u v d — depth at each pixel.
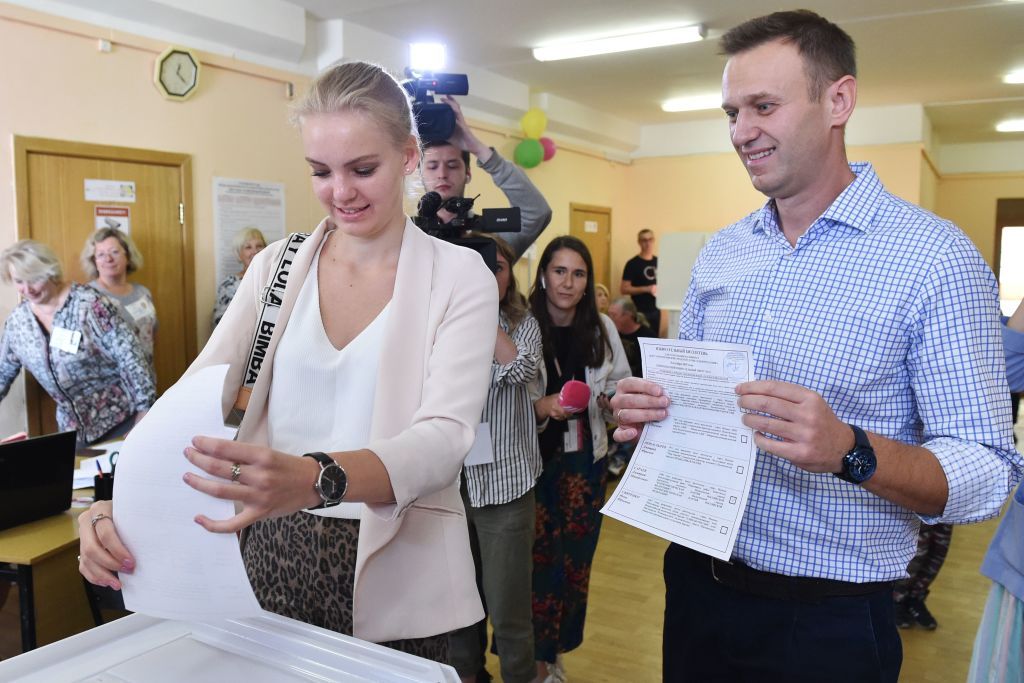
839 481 1.20
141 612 0.78
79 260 4.01
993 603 1.27
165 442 0.78
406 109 1.01
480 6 4.95
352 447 1.03
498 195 7.09
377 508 0.89
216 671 0.81
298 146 5.16
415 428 0.95
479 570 2.41
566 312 2.69
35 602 1.89
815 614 1.22
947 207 11.02
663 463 1.20
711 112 8.75
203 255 4.62
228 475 0.76
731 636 1.30
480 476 2.19
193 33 4.43
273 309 1.08
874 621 1.21
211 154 4.62
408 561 1.03
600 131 8.64
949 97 7.81
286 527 1.09
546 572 2.54
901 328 1.15
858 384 1.18
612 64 6.49
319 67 5.26
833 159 1.23
